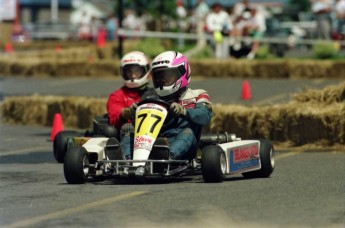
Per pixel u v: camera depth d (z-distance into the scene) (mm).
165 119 38688
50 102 67812
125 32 116375
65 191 35750
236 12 129875
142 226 28000
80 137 43344
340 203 31844
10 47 150875
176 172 36906
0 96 84875
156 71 39906
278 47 124000
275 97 77125
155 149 36688
